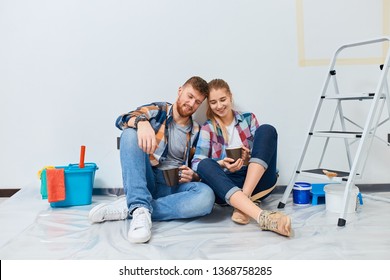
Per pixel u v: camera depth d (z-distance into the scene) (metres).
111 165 1.94
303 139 1.93
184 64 1.89
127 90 1.91
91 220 1.39
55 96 1.92
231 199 1.31
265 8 1.88
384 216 1.46
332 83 1.90
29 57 1.91
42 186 1.65
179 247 1.13
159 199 1.41
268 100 1.91
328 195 1.57
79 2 1.88
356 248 1.10
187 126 1.58
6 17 1.89
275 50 1.89
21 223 1.43
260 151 1.41
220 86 1.56
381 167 1.93
